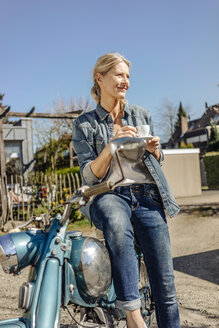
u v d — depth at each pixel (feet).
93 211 6.38
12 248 5.20
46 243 5.40
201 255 19.48
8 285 15.10
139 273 7.34
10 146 60.70
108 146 6.13
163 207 6.95
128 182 5.04
